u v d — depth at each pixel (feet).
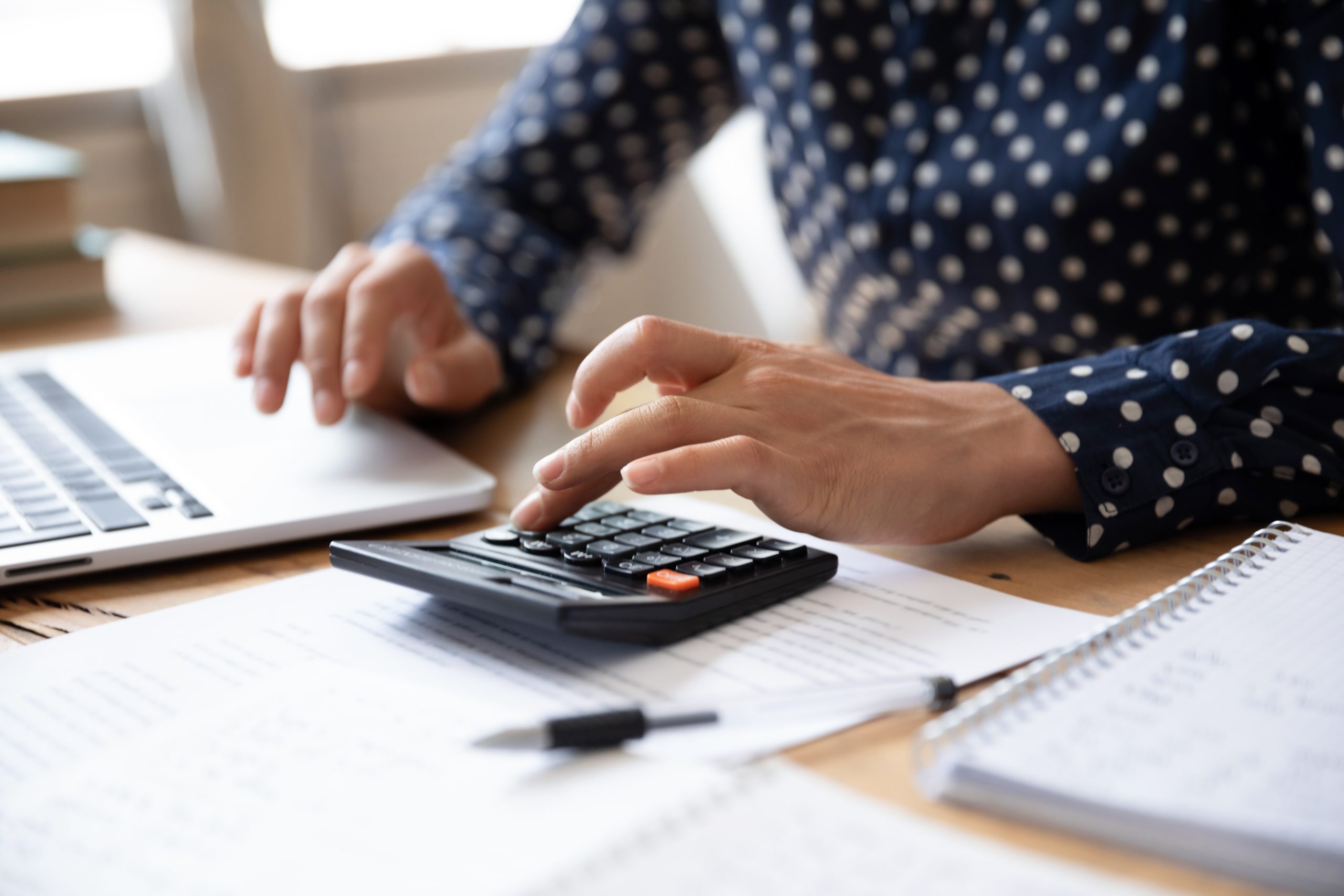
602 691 1.20
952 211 2.66
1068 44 2.50
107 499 1.81
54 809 1.00
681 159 3.59
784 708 1.12
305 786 1.02
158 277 3.96
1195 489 1.64
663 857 0.86
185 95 5.97
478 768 1.04
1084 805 0.90
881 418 1.64
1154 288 2.52
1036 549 1.65
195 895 0.88
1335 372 1.69
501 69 7.98
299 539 1.77
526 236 3.07
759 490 1.50
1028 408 1.69
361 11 7.59
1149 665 1.10
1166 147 2.37
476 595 1.30
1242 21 2.30
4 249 3.29
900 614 1.38
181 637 1.37
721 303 8.77
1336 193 2.11
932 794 0.98
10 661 1.32
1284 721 1.00
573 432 2.37
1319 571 1.34
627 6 3.26
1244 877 0.85
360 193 7.63
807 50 2.82
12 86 6.34
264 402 2.19
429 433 2.39
